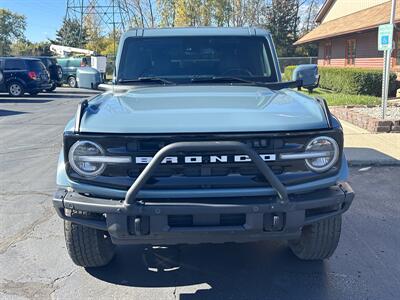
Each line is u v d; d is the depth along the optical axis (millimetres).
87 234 3496
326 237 3555
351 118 10781
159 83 4469
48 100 20094
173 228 2926
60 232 4645
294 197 3008
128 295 3459
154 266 3916
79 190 3023
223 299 3395
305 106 3326
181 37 4695
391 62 19938
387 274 3738
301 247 3783
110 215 2945
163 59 4652
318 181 3039
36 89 21875
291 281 3643
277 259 4023
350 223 4824
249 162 2889
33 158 8086
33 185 6348
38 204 5531
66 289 3539
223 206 2871
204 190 2891
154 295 3459
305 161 3008
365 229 4664
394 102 13500
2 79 21609
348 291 3480
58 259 4039
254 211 2891
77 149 2969
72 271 3826
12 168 7359
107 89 4441
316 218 3082
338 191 3115
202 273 3797
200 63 4652
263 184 2930
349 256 4062
